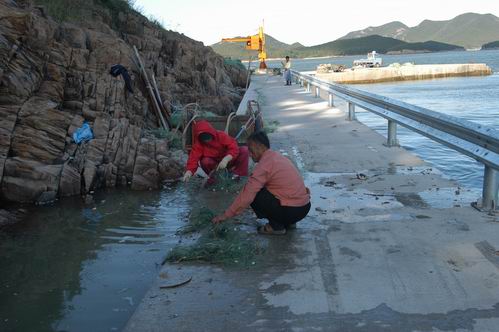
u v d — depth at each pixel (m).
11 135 7.73
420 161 8.50
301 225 5.81
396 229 5.55
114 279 5.00
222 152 7.45
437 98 30.38
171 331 3.78
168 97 13.15
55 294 4.74
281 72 44.88
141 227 6.32
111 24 17.12
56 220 6.63
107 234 6.13
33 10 10.78
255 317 3.92
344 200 6.64
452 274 4.47
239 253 4.98
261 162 5.29
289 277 4.54
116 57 11.77
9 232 6.26
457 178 10.59
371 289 4.27
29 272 5.19
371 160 8.71
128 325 3.87
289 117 14.42
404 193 6.81
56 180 7.46
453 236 5.29
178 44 19.84
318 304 4.07
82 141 8.36
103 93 10.17
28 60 9.21
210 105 16.36
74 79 10.06
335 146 9.96
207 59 22.44
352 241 5.29
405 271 4.57
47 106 8.74
